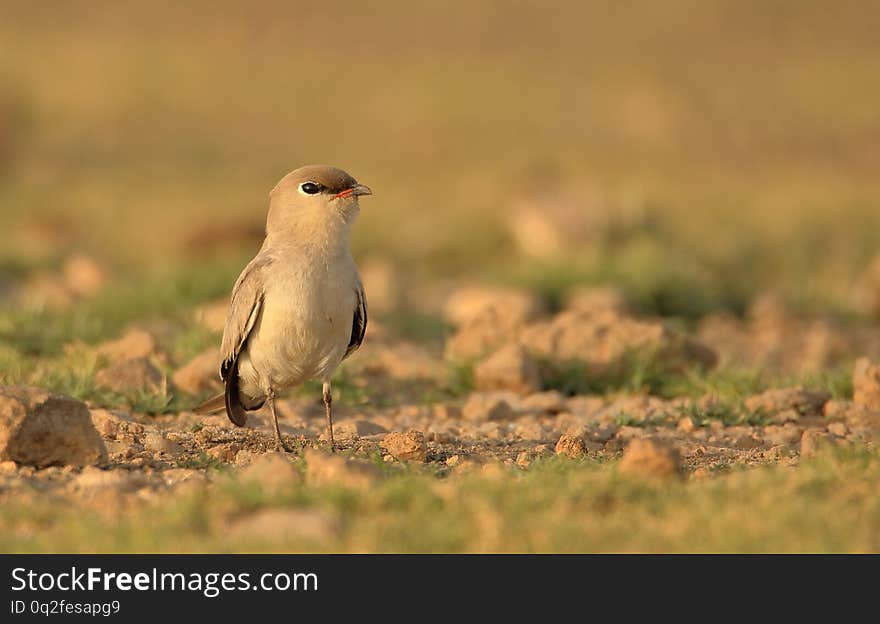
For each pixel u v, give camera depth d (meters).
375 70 59.00
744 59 68.50
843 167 46.38
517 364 12.52
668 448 7.82
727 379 12.55
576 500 7.15
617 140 49.62
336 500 7.09
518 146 47.00
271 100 51.97
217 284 18.47
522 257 25.78
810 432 9.66
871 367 11.55
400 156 45.88
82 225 29.97
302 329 8.95
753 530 6.66
